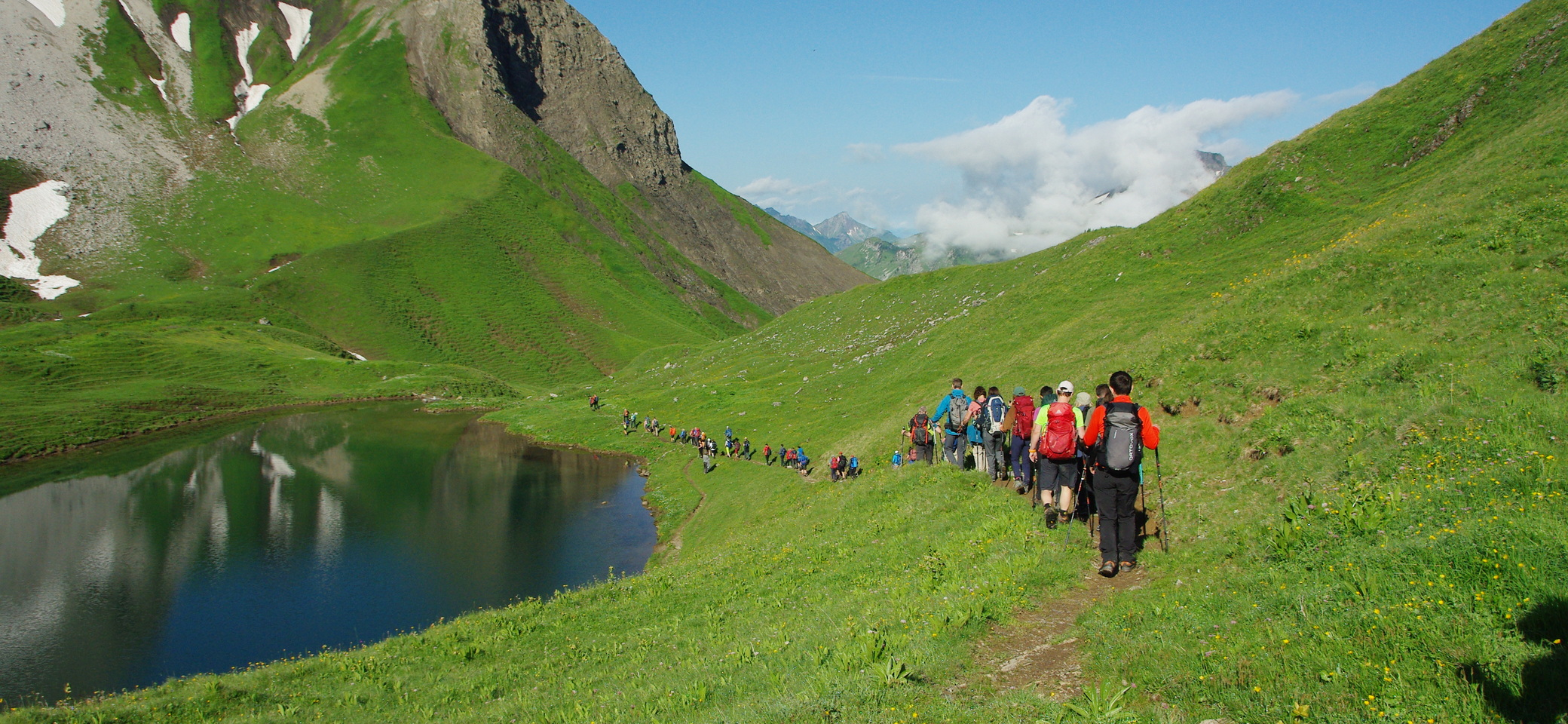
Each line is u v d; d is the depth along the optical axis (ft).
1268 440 46.19
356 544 152.35
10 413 272.72
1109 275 139.33
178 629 114.42
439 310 558.15
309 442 264.11
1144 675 24.17
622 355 567.59
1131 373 71.61
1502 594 22.81
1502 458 33.94
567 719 39.32
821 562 60.90
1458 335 50.65
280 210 624.18
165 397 326.24
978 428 65.77
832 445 146.61
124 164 619.26
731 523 130.41
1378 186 112.47
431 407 357.00
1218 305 80.23
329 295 535.60
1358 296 63.36
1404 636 22.11
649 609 63.98
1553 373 40.81
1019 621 32.30
